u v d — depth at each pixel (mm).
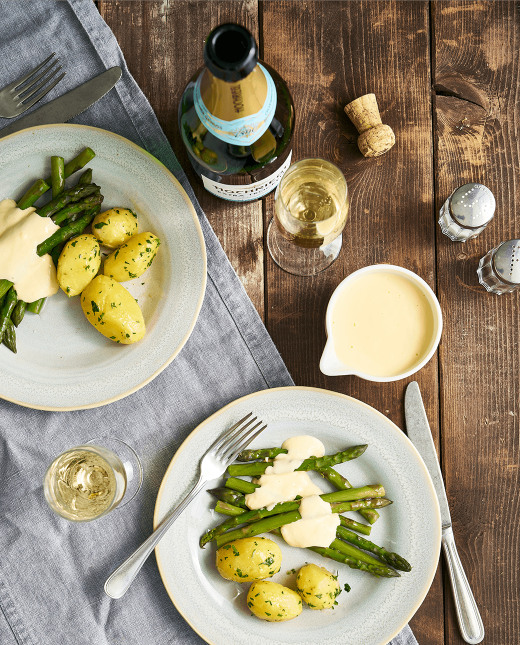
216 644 813
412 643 845
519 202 867
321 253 865
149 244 811
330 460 819
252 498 821
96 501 827
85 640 838
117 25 854
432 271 866
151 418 850
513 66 868
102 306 802
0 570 841
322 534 814
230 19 858
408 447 819
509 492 864
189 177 857
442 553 861
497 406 867
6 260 812
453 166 863
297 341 862
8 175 828
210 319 852
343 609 827
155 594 842
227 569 802
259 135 732
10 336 822
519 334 868
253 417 821
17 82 841
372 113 833
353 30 861
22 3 842
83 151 822
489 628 859
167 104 857
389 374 834
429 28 865
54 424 847
